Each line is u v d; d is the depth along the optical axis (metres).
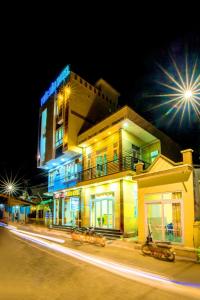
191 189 12.31
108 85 30.56
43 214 35.31
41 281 7.39
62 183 27.28
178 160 26.33
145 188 14.90
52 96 28.97
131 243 14.58
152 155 22.61
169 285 7.10
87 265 9.55
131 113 18.83
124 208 17.50
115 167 19.27
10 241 17.39
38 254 12.01
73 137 23.98
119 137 19.44
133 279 7.68
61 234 21.84
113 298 6.00
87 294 6.27
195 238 11.55
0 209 57.53
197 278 7.84
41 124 31.20
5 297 6.03
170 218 13.22
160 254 10.77
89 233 15.80
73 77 25.62
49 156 27.58
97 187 20.67
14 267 9.23
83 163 23.53
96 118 26.95
